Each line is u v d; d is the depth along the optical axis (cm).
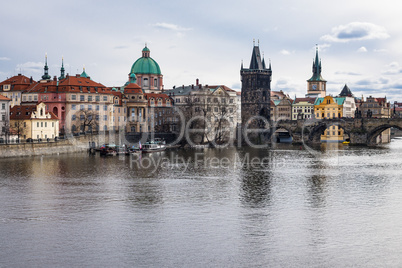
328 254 6706
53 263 6425
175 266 6331
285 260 6506
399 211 8912
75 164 15438
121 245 7050
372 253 6738
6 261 6481
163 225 8000
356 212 8850
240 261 6481
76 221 8238
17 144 17112
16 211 8894
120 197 10112
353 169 14738
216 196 10262
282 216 8562
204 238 7344
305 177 12988
